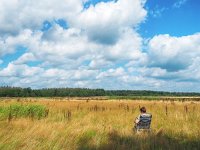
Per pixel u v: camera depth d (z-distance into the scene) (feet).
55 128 41.42
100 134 40.04
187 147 34.30
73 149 32.91
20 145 31.91
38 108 77.30
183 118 66.39
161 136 41.04
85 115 78.07
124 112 85.71
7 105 78.33
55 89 593.83
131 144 35.91
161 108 100.48
